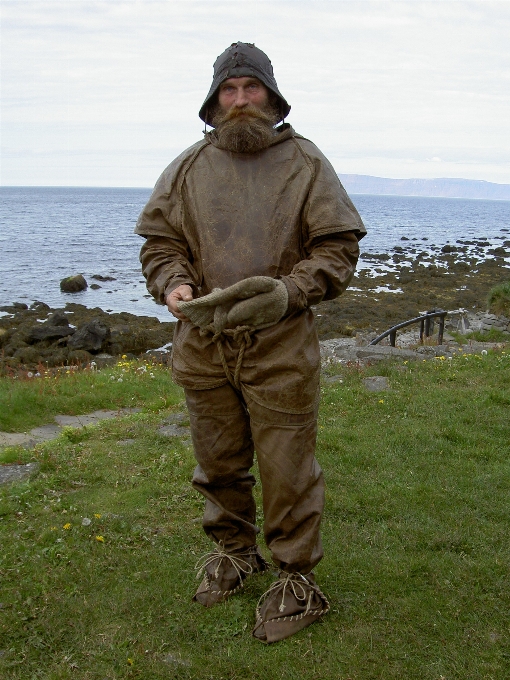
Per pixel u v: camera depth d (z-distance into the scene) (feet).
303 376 9.23
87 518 13.39
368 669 9.12
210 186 9.32
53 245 198.90
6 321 78.54
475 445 18.47
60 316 73.82
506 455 17.78
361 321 80.74
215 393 9.71
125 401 26.63
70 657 9.26
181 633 9.86
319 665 9.19
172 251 9.65
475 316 76.28
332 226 9.00
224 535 10.78
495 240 243.19
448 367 28.50
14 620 10.01
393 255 173.27
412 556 12.06
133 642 9.60
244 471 10.48
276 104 9.75
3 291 109.70
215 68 9.47
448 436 19.13
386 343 51.08
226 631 9.93
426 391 24.07
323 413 21.44
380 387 25.02
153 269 9.60
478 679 8.94
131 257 168.25
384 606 10.50
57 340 67.00
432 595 10.84
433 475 16.16
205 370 9.56
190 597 10.78
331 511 14.06
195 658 9.34
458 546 12.48
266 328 9.06
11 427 22.44
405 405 22.18
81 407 25.70
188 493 14.93
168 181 9.62
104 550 12.20
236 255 9.11
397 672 9.03
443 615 10.31
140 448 18.17
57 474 15.98
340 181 9.55
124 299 104.01
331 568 11.60
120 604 10.43
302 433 9.43
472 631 9.91
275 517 9.70
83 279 113.60
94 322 65.21
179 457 17.21
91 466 16.63
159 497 14.78
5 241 209.77
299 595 9.96
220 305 8.81
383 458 17.29
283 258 9.18
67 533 12.80
